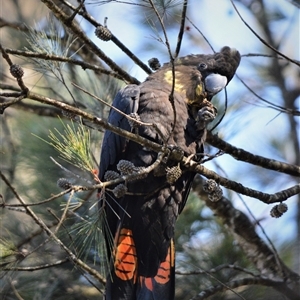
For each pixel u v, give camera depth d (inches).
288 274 391.2
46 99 252.4
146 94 333.7
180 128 329.4
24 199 401.1
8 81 436.1
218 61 359.9
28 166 413.1
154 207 329.1
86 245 313.3
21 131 421.7
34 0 442.6
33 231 385.7
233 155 361.7
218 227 418.6
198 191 412.2
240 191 311.4
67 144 291.7
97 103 393.1
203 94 343.9
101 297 396.5
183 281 399.5
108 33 329.1
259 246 409.4
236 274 402.6
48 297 379.9
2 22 405.7
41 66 319.3
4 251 309.3
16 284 383.2
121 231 326.6
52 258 391.5
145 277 325.4
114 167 335.9
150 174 322.7
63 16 332.8
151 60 372.5
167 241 331.6
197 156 337.4
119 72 359.9
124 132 272.2
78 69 405.4
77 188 256.4
